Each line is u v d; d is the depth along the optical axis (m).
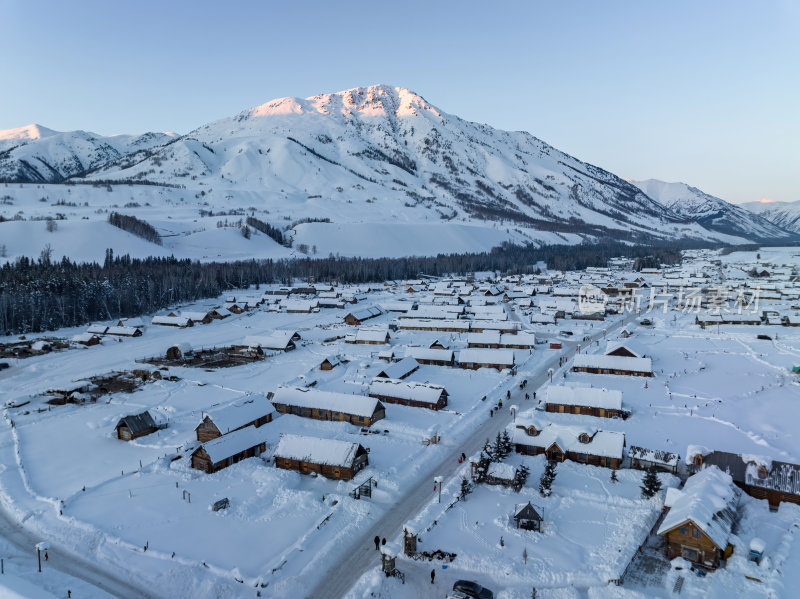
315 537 52.69
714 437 77.94
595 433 71.94
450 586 45.66
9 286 161.38
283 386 93.62
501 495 61.75
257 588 44.72
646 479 60.66
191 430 81.31
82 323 168.00
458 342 145.38
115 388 103.00
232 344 141.88
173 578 45.66
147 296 196.88
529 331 153.25
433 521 55.56
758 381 106.38
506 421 86.00
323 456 67.00
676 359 124.69
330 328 166.00
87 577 46.91
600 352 129.75
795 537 50.78
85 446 75.81
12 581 42.84
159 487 63.31
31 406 92.56
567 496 61.12
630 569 47.91
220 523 55.12
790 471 59.56
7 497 60.47
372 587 44.97
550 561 48.66
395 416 87.94
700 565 47.72
